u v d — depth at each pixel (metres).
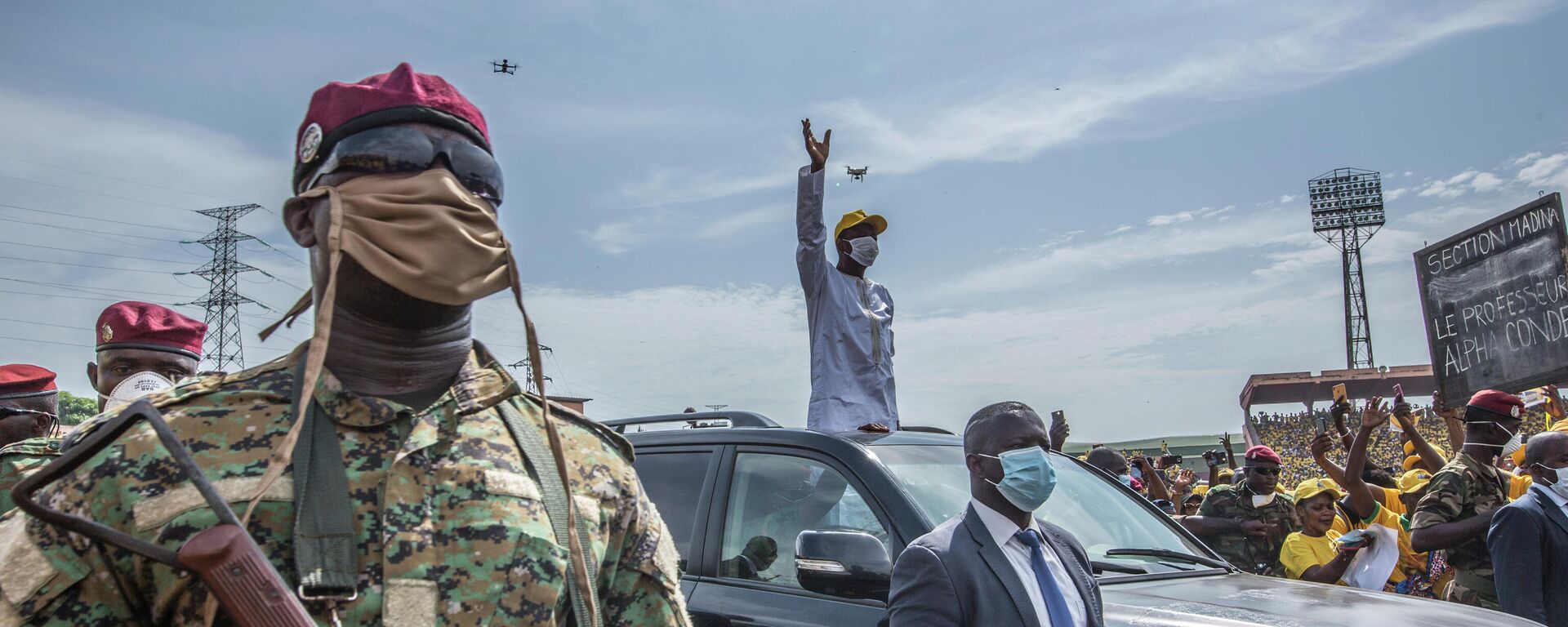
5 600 1.10
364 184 1.29
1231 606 3.53
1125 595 3.67
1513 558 4.68
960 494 3.94
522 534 1.27
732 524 4.15
